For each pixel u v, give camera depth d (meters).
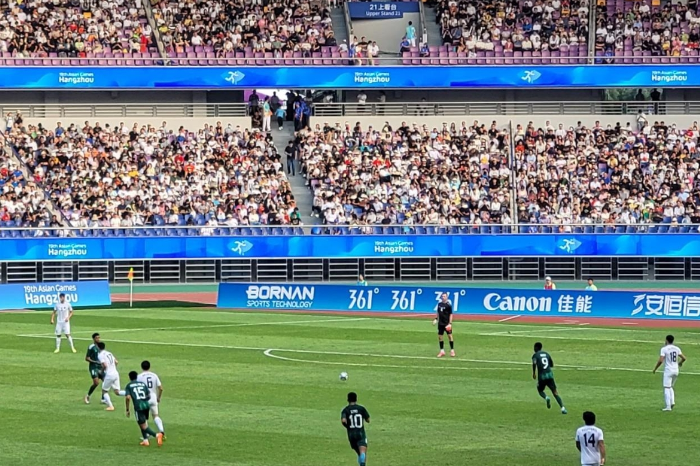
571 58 105.69
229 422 41.06
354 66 104.12
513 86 104.94
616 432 39.09
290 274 97.31
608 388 47.72
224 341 62.72
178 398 45.72
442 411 42.97
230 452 36.47
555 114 106.62
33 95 103.62
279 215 95.94
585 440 30.61
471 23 108.44
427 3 111.12
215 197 96.75
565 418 41.59
